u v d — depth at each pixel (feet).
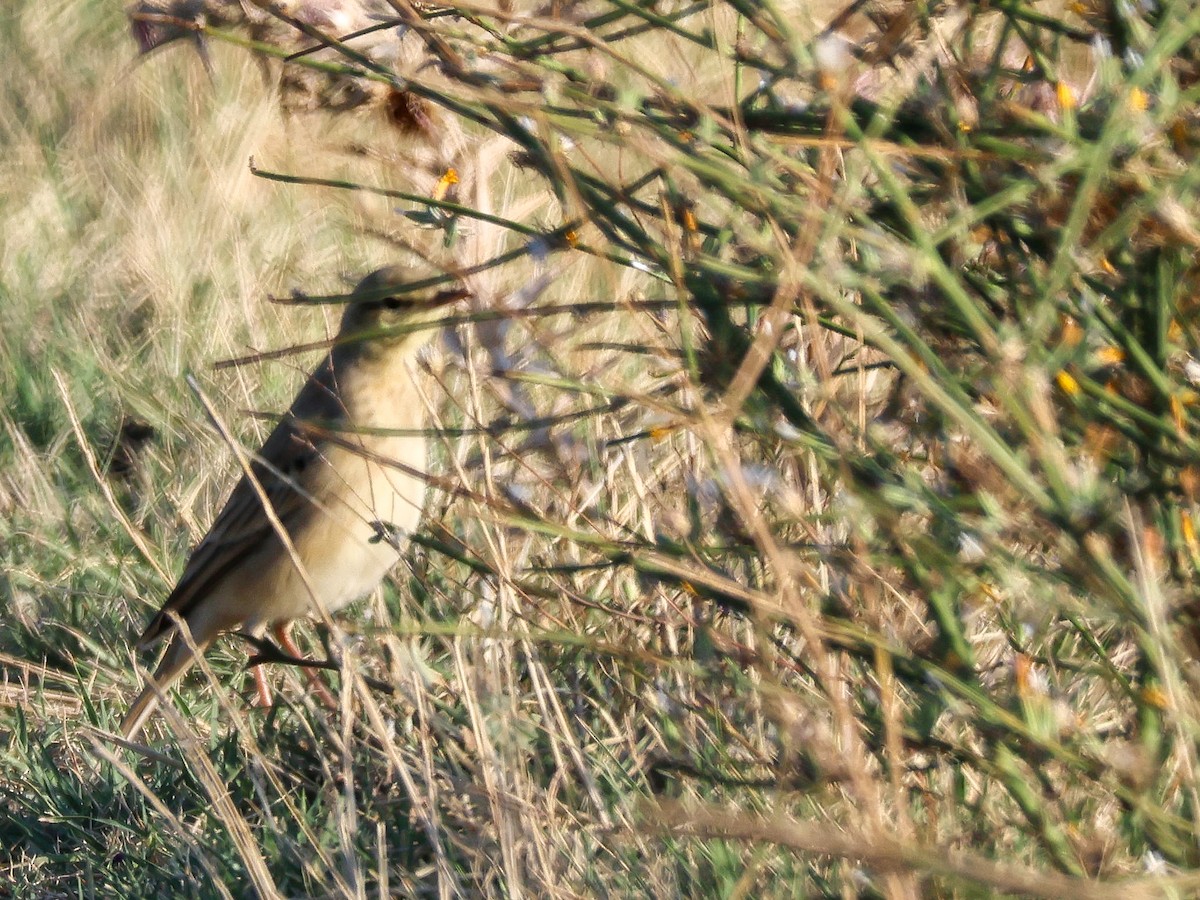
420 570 33.40
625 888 24.50
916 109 19.99
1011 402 18.33
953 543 20.12
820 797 22.21
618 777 26.91
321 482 33.45
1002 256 20.71
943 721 25.36
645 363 31.48
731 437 22.54
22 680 35.58
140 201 53.88
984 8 20.24
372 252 49.19
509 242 34.45
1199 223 19.02
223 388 44.09
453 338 25.58
